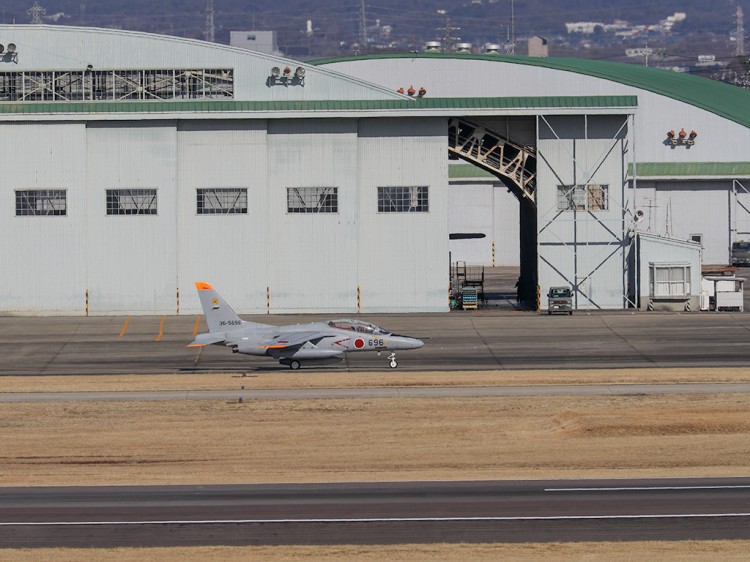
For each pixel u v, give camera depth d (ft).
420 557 424.05
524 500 489.67
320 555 426.10
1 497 496.23
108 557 424.46
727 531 450.71
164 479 524.52
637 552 428.97
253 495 497.87
